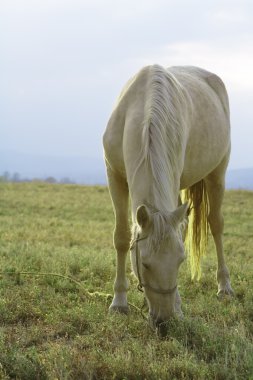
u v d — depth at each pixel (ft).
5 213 50.72
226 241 36.60
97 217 51.13
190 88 20.72
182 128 17.24
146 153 16.06
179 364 13.47
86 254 27.66
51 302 19.51
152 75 18.43
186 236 22.53
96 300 20.26
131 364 13.47
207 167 20.85
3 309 17.98
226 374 13.14
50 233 38.29
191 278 23.07
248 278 24.11
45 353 14.44
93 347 14.82
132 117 17.72
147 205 15.24
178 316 15.72
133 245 15.35
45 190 71.51
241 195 68.54
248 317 18.37
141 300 20.30
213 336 15.31
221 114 22.26
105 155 19.67
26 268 24.52
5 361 13.75
